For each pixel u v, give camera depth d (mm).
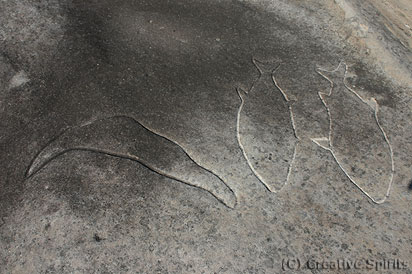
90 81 1690
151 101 1653
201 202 1389
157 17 2039
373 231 1363
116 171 1444
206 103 1667
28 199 1378
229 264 1264
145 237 1303
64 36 1840
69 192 1392
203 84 1740
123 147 1502
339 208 1410
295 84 1779
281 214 1380
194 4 2156
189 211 1364
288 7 2188
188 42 1927
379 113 1708
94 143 1508
